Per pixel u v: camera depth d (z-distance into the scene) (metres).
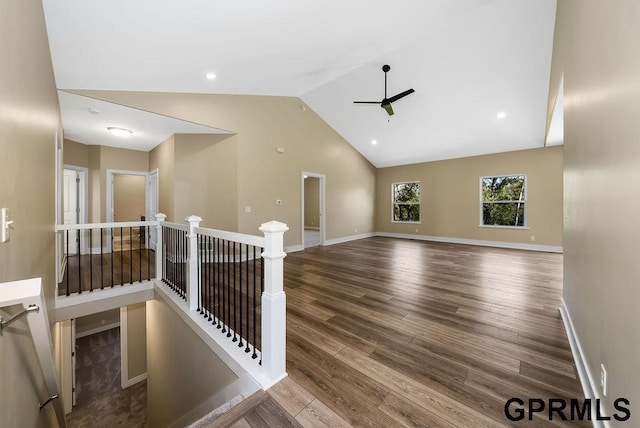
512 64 3.93
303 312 2.67
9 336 1.05
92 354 5.40
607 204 1.27
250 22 2.44
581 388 1.57
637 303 0.95
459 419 1.35
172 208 4.80
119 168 5.70
